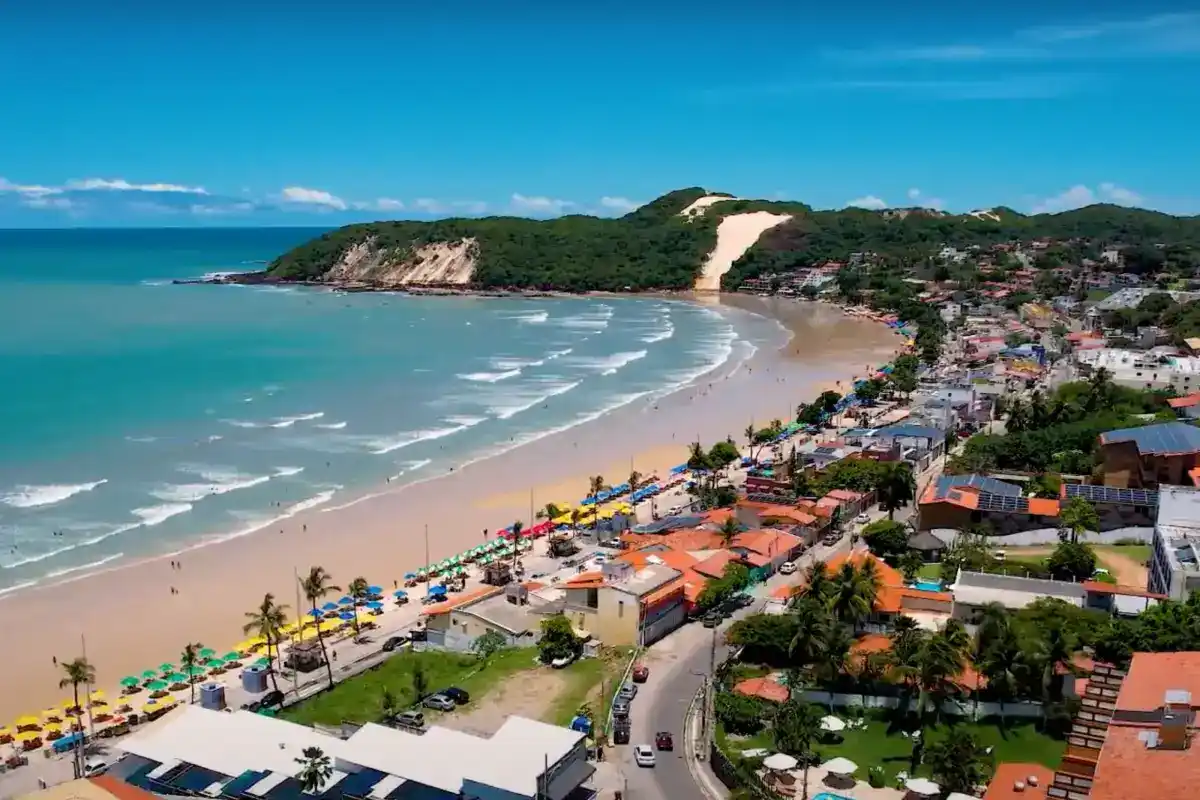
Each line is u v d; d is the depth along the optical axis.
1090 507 122.75
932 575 112.88
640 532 133.88
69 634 107.88
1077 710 76.19
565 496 158.12
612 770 76.81
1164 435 136.88
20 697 94.38
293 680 96.69
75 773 79.88
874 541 121.31
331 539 138.38
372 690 92.88
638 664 96.12
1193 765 47.62
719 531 127.19
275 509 149.75
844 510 137.75
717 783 74.94
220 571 126.06
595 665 96.25
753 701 84.19
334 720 85.94
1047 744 77.75
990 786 68.50
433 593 117.69
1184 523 108.38
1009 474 150.25
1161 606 87.06
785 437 187.88
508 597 110.19
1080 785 60.28
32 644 105.38
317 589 104.50
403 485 163.00
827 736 80.19
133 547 133.38
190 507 149.25
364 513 149.25
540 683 92.56
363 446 184.25
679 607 106.62
